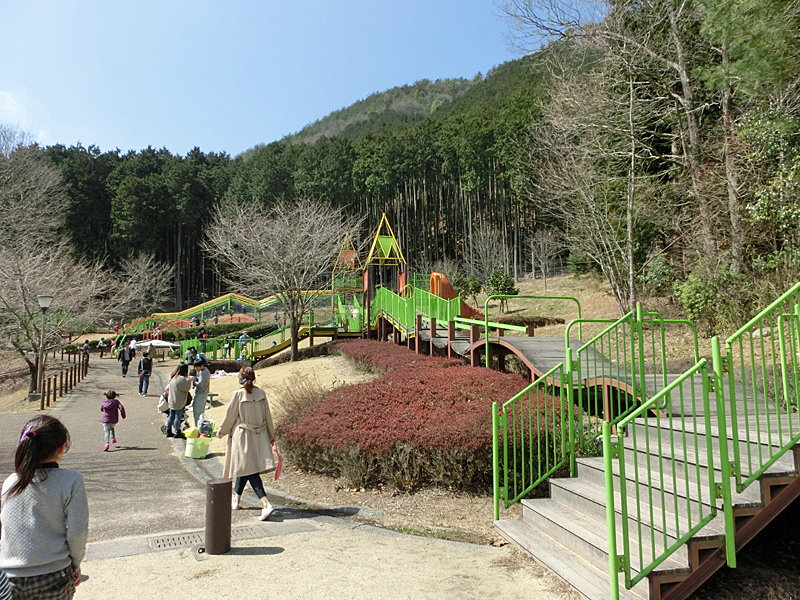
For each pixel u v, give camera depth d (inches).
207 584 158.9
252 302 2025.1
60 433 102.3
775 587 153.3
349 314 1172.5
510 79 2977.4
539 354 363.9
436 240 2506.2
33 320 869.2
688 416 228.5
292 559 179.3
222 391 703.7
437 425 276.1
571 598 148.6
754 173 510.9
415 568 171.9
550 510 199.6
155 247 2389.3
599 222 712.4
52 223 1721.2
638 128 682.8
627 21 719.1
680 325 566.9
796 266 442.0
